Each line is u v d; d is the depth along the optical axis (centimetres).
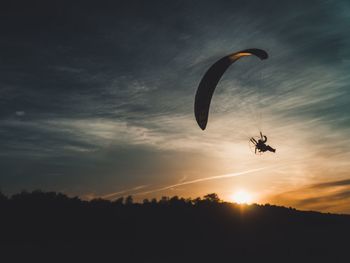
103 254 3491
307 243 3450
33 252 3544
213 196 6575
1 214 5206
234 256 3086
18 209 5481
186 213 5919
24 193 5938
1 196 5812
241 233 4838
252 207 6309
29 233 4622
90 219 5400
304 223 5334
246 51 2861
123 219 5519
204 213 5906
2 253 3478
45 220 5200
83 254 3484
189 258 3178
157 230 5009
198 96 3195
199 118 3234
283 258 2873
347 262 2697
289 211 5978
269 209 6116
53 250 3662
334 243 3400
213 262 2953
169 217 5700
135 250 3666
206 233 4881
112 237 4600
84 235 4650
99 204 6025
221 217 5775
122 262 3161
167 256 3356
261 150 2483
